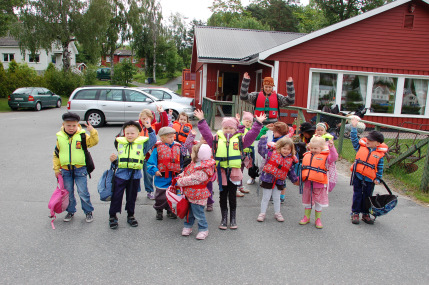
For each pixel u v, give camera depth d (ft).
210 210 17.34
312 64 46.50
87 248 12.83
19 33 98.27
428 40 47.24
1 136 37.52
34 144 33.12
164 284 10.57
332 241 13.99
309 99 47.19
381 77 47.98
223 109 58.23
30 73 96.48
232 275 11.19
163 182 15.35
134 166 14.34
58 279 10.70
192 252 12.75
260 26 147.95
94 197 18.66
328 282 10.94
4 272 11.02
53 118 56.08
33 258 11.96
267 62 48.01
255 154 20.94
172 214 16.02
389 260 12.50
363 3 112.06
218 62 53.26
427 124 49.01
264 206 15.93
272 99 21.06
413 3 45.98
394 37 46.91
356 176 15.74
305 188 15.56
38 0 99.04
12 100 68.28
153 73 181.06
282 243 13.71
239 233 14.61
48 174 22.76
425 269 11.92
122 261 11.93
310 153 15.57
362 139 16.11
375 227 15.56
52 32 100.01
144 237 13.96
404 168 23.71
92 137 14.85
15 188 19.71
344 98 48.01
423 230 15.28
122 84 143.02
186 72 88.33
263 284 10.72
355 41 46.60
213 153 14.94
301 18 179.22
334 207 18.15
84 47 105.81
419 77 48.11
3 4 92.94
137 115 45.62
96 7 103.76
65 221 15.33
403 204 18.60
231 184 14.93
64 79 104.78
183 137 19.03
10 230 14.17
